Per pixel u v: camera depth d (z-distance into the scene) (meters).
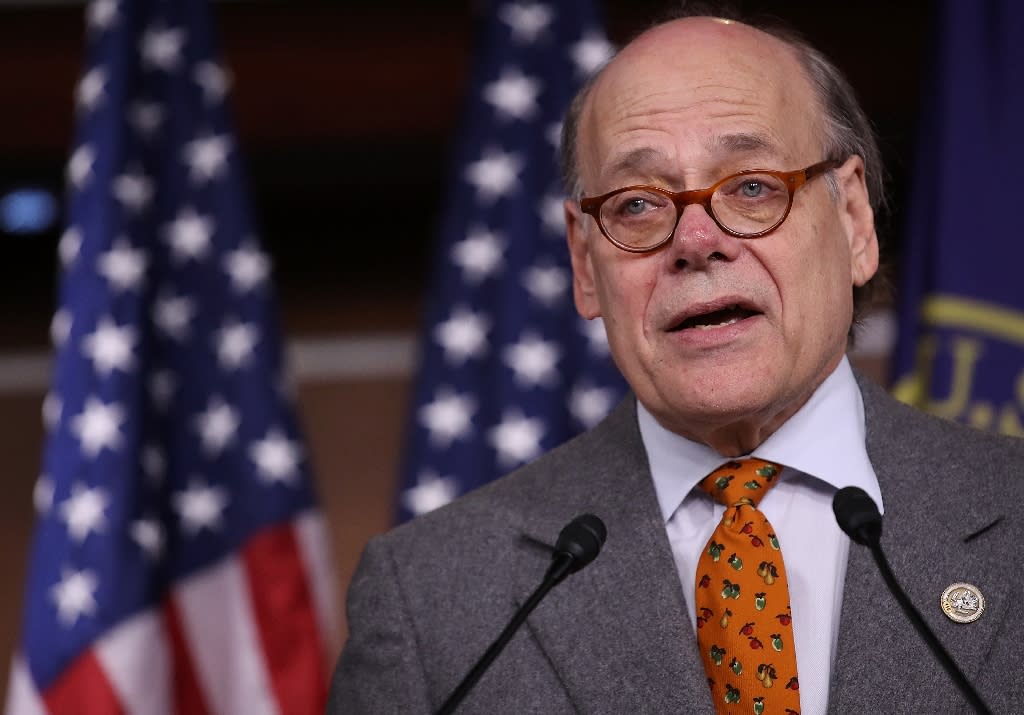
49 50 12.27
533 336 10.11
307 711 9.70
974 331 9.64
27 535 12.60
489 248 10.26
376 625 5.49
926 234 9.95
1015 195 9.70
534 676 5.18
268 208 12.97
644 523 5.42
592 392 10.04
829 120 5.65
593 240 5.58
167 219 10.14
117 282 9.82
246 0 12.27
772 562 5.08
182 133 10.24
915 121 12.04
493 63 10.45
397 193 13.05
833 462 5.33
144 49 10.30
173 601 9.63
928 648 4.82
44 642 9.36
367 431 12.84
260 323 10.13
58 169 12.71
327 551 10.07
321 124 12.65
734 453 5.45
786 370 5.19
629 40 6.26
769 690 4.88
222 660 9.66
